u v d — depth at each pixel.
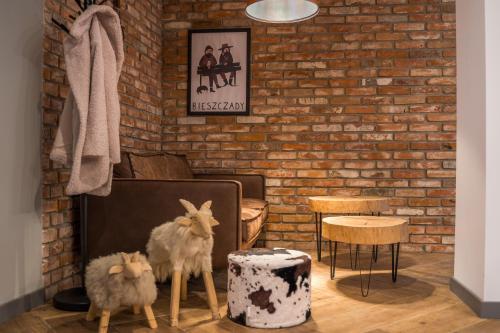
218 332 1.92
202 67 4.06
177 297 2.01
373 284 2.74
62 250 2.54
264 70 4.02
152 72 3.88
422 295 2.50
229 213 2.47
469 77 2.38
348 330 1.95
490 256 2.13
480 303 2.13
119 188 2.59
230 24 4.05
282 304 1.97
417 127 3.89
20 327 1.99
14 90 2.15
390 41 3.93
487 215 2.13
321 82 3.97
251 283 1.97
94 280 1.88
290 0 2.78
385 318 2.11
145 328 1.96
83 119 2.05
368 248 3.92
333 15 3.97
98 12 2.16
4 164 2.09
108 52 2.21
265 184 3.88
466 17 2.43
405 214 3.90
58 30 2.51
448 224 3.86
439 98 3.88
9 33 2.12
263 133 4.02
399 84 3.91
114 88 2.24
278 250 2.24
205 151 4.07
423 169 3.88
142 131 3.67
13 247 2.14
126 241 2.57
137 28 3.56
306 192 3.97
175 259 2.02
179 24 4.08
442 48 3.89
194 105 4.07
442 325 2.02
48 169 2.41
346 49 3.96
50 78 2.43
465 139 2.43
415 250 3.88
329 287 2.66
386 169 3.91
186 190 2.52
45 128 2.38
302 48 3.99
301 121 3.99
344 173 3.95
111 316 2.11
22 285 2.20
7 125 2.11
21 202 2.20
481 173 2.20
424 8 3.90
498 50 2.14
